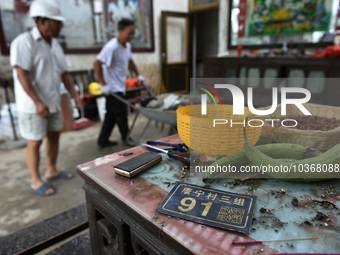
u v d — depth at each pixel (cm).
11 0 384
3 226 187
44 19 192
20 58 185
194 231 59
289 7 473
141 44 575
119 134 209
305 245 53
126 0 523
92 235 102
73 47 467
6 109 361
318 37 452
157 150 104
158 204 70
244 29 546
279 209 65
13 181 254
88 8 472
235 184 77
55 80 216
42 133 214
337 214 62
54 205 212
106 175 87
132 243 74
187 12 647
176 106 196
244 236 56
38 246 127
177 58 654
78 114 400
